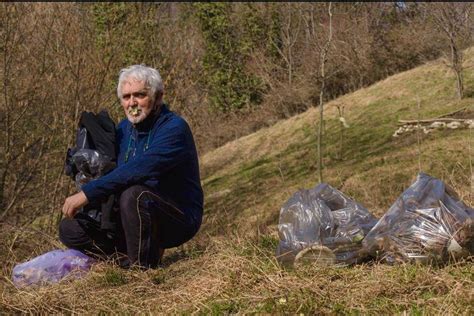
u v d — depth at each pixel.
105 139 5.29
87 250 5.20
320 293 3.86
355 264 4.55
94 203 5.09
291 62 25.77
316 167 15.80
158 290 4.42
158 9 18.66
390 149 14.90
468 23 17.52
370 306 3.69
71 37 10.29
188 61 14.93
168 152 5.03
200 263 4.98
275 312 3.65
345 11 25.81
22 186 9.70
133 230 4.95
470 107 16.17
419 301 3.63
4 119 9.84
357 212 4.88
